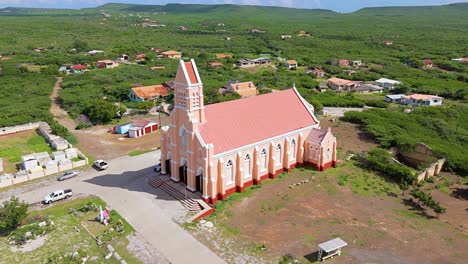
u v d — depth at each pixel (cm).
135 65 18538
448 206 5850
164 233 4941
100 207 5197
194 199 5647
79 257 4378
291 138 6588
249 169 6109
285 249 4634
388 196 6062
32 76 15350
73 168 7162
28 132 9569
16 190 6262
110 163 7400
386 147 8056
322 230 5062
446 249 4738
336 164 7050
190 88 5362
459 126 9656
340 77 17388
